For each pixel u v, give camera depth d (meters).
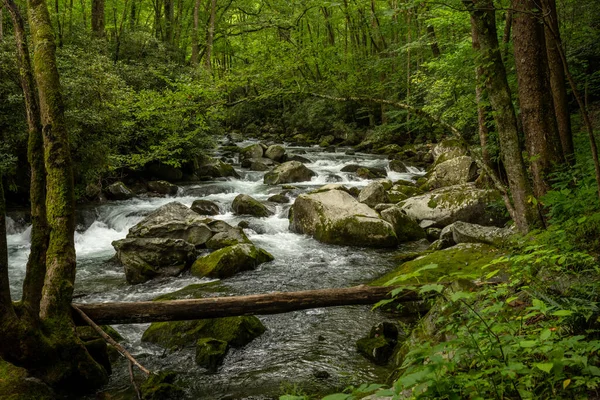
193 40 22.72
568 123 6.78
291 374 4.87
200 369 5.04
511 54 7.91
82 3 23.14
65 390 4.37
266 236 11.01
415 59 18.61
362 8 20.44
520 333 2.61
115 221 12.33
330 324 6.12
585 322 2.95
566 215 5.04
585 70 11.07
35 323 4.25
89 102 12.24
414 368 2.30
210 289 7.56
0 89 10.68
